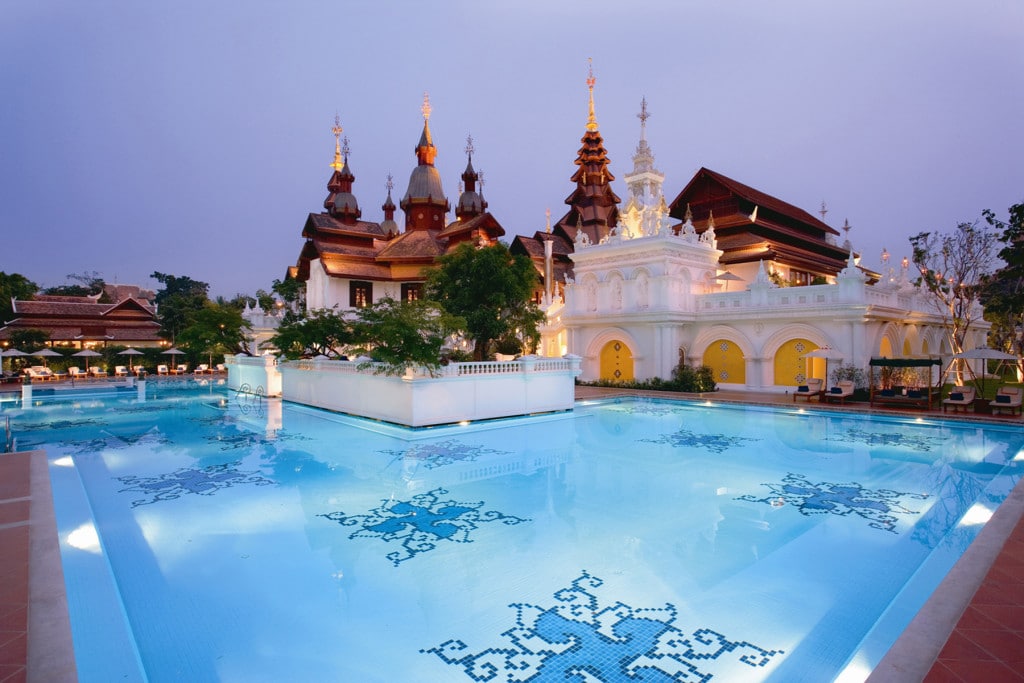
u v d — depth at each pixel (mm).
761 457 13602
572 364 21625
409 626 5715
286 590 6539
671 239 27828
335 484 11289
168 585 6684
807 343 25203
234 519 9078
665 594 6363
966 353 20047
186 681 4824
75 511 9344
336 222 40219
